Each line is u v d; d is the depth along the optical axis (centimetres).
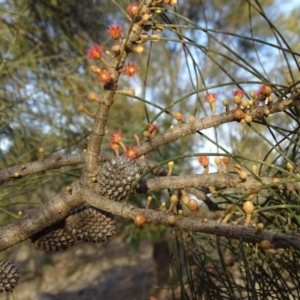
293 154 25
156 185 20
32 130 50
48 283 105
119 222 65
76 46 57
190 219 17
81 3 57
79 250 115
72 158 25
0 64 43
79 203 19
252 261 25
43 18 55
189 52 24
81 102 53
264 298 24
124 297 88
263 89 19
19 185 35
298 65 21
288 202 23
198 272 27
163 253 71
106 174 18
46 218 19
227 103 19
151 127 20
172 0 18
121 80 62
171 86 89
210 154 18
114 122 57
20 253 119
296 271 23
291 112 22
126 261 106
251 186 20
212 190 22
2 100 50
